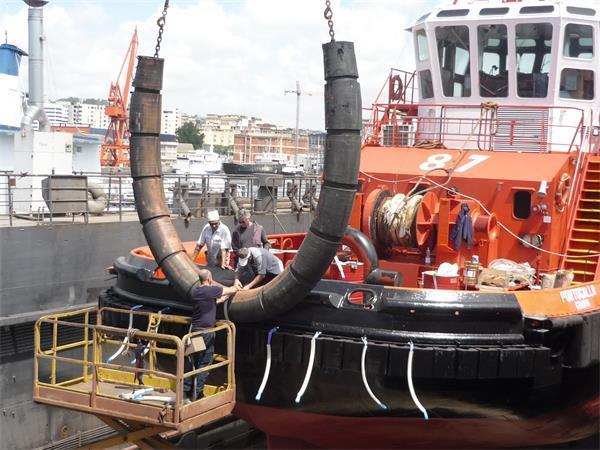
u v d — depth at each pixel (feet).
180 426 23.45
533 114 37.09
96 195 60.03
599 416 31.71
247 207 70.54
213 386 26.89
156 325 26.58
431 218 32.04
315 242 24.66
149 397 25.09
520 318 25.55
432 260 32.04
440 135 38.06
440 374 24.71
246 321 26.61
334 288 26.22
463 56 38.47
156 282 29.09
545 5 35.91
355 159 24.39
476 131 38.42
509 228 31.86
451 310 25.09
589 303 28.58
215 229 32.60
